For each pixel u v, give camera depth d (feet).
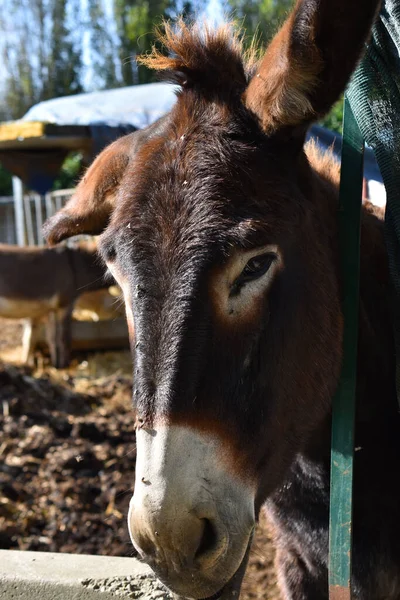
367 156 11.53
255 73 5.75
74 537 12.80
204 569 4.82
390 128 6.11
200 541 4.76
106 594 7.06
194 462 4.71
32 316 25.72
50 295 25.26
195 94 5.82
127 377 24.13
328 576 6.44
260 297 5.16
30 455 16.22
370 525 6.54
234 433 5.00
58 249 25.98
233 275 5.02
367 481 6.54
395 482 6.56
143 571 7.32
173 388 4.76
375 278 6.79
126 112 24.52
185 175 5.27
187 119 5.64
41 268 25.31
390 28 6.07
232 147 5.38
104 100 26.35
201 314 4.88
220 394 4.91
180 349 4.81
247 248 5.02
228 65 5.93
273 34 6.43
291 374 5.50
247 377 5.11
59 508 13.76
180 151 5.40
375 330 6.64
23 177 26.94
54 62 86.48
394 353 6.57
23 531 12.97
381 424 6.60
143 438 4.80
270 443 5.42
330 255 5.98
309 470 6.55
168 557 4.74
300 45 4.97
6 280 25.02
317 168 6.93
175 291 4.91
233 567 4.91
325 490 6.56
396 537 6.54
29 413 18.71
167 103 24.67
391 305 6.68
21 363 25.99
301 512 6.79
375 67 6.17
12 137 23.53
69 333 25.82
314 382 5.73
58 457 15.92
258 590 10.76
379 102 6.11
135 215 5.24
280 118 5.30
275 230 5.21
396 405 6.61
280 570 7.41
